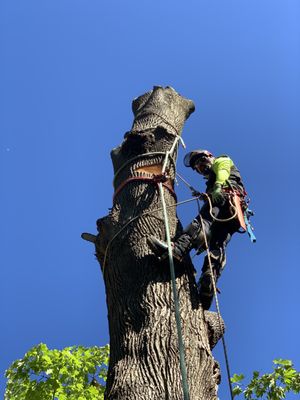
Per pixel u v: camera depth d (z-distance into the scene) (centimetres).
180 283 413
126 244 436
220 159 469
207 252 421
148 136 502
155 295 400
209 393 364
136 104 613
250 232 465
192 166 507
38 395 751
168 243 398
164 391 349
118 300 412
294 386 789
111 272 433
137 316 393
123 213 460
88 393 778
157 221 447
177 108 586
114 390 357
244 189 481
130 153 501
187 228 433
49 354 796
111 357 393
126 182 480
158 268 416
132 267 421
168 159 497
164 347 371
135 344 378
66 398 760
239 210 450
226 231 463
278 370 802
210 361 381
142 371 361
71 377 791
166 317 387
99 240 461
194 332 388
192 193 460
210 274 425
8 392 777
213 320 428
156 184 471
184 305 400
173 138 518
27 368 784
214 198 446
